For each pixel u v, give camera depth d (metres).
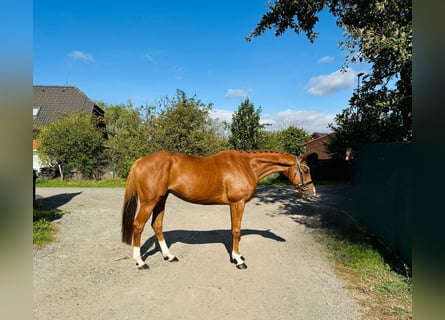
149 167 4.07
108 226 6.78
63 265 4.32
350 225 6.87
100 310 3.10
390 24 4.40
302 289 3.68
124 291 3.55
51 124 18.03
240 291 3.61
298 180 4.67
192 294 3.51
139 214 4.16
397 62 4.29
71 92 26.84
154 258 4.70
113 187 14.97
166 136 16.03
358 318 3.02
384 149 5.29
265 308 3.21
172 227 6.79
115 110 33.47
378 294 3.56
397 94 5.01
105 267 4.30
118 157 18.19
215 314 3.08
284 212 8.62
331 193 12.49
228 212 8.70
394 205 4.79
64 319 2.91
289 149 29.56
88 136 17.58
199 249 5.17
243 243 5.53
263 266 4.43
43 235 5.61
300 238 5.96
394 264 4.46
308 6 6.55
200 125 16.41
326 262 4.65
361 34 4.80
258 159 4.56
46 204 9.39
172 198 11.33
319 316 3.06
